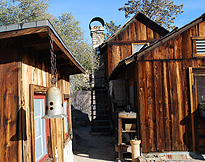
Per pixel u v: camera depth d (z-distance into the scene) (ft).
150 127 17.48
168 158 16.98
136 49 34.58
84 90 50.42
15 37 9.18
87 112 51.26
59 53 12.03
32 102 9.80
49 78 13.58
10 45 9.22
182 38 18.12
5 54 9.22
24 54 9.57
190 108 17.56
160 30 34.81
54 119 13.96
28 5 28.99
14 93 8.99
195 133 17.34
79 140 30.45
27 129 9.32
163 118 17.56
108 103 37.83
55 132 14.14
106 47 37.47
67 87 20.79
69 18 35.55
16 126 8.84
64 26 34.91
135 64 18.80
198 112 17.43
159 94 17.74
